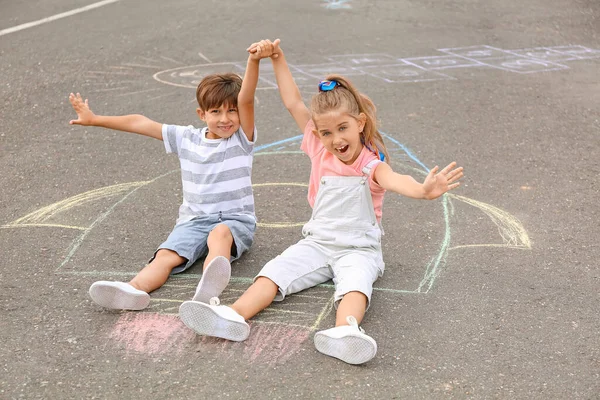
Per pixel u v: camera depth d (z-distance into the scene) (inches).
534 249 156.4
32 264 148.6
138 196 179.8
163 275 139.9
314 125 139.4
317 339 120.0
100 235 161.0
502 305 136.0
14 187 184.1
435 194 121.3
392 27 332.2
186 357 120.0
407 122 226.4
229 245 144.6
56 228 163.6
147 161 199.6
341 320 123.4
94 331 126.8
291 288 135.0
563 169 196.1
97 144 209.9
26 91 250.7
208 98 146.0
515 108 239.0
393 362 119.3
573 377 116.5
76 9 354.0
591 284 143.5
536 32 330.0
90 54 288.8
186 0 371.6
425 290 140.9
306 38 312.8
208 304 127.6
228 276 130.8
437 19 346.6
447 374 116.5
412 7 365.7
